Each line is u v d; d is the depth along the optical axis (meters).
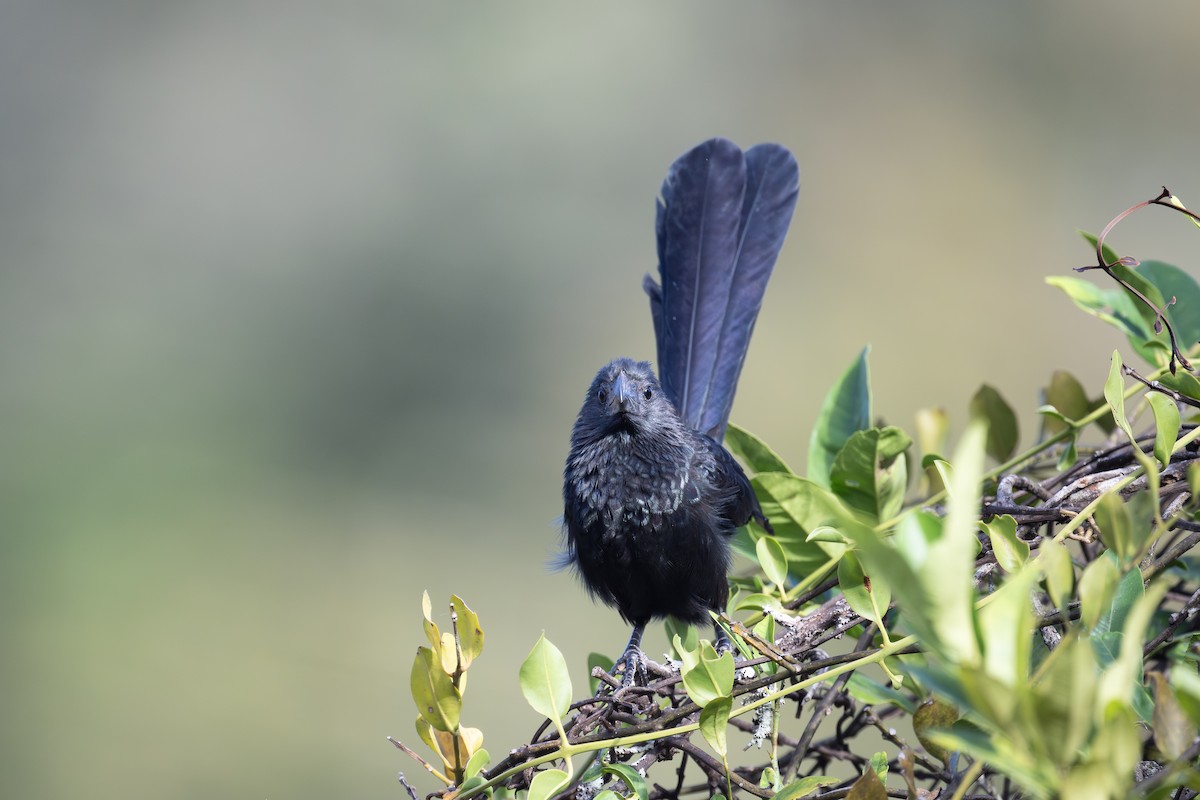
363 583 13.95
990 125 17.47
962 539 2.18
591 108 17.97
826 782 3.45
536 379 16.73
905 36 18.08
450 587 13.66
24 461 15.17
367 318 17.22
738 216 6.88
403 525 14.92
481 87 18.19
